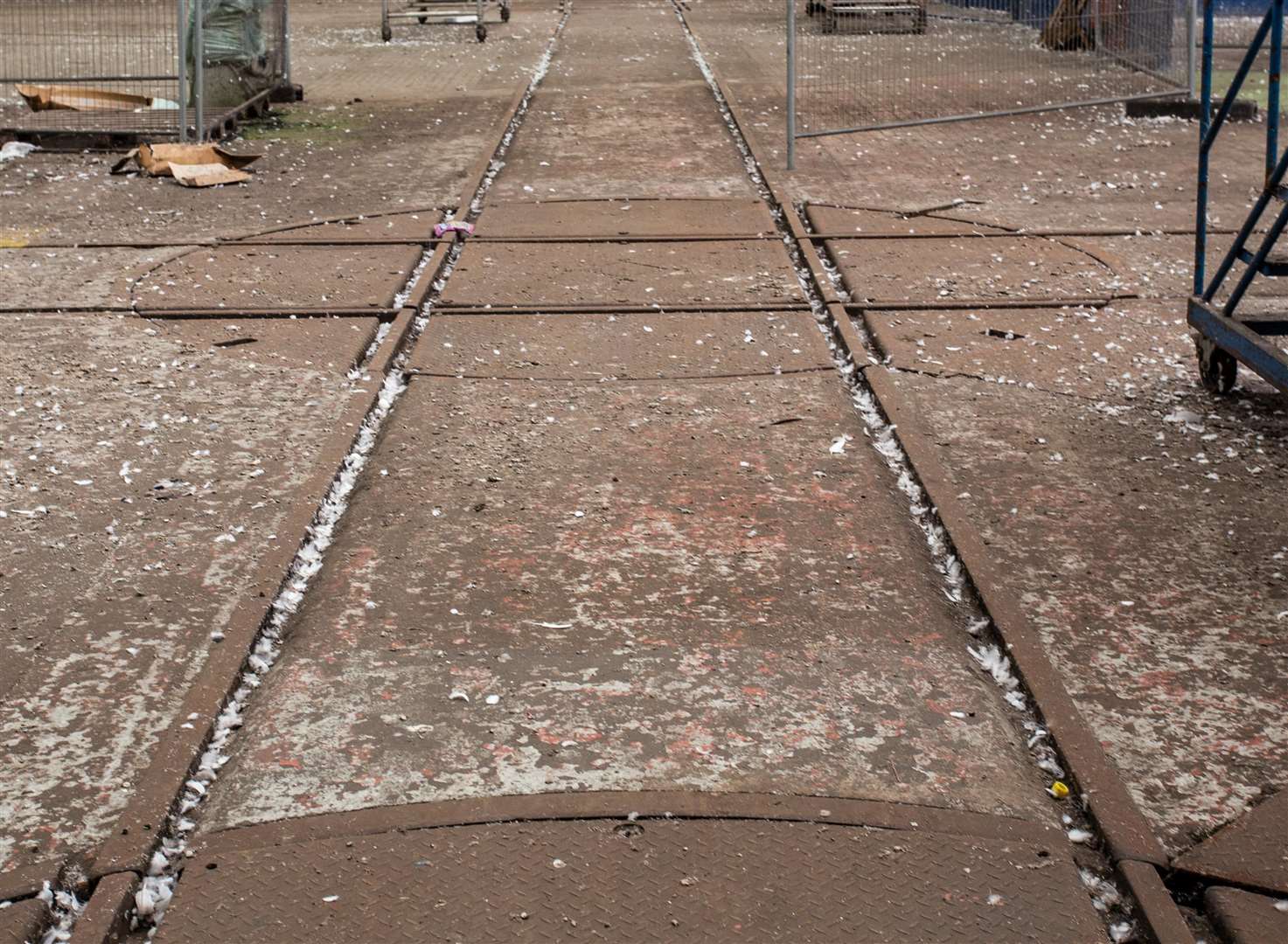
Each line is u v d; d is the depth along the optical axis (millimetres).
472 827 3383
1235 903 3098
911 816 3422
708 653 4176
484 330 7359
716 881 3189
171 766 3602
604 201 10445
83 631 4289
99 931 3043
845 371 6797
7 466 5504
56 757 3678
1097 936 3033
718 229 9516
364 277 8305
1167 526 4980
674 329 7363
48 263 8695
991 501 5195
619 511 5152
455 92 15961
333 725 3824
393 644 4234
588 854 3281
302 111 14570
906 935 3020
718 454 5684
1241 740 3715
